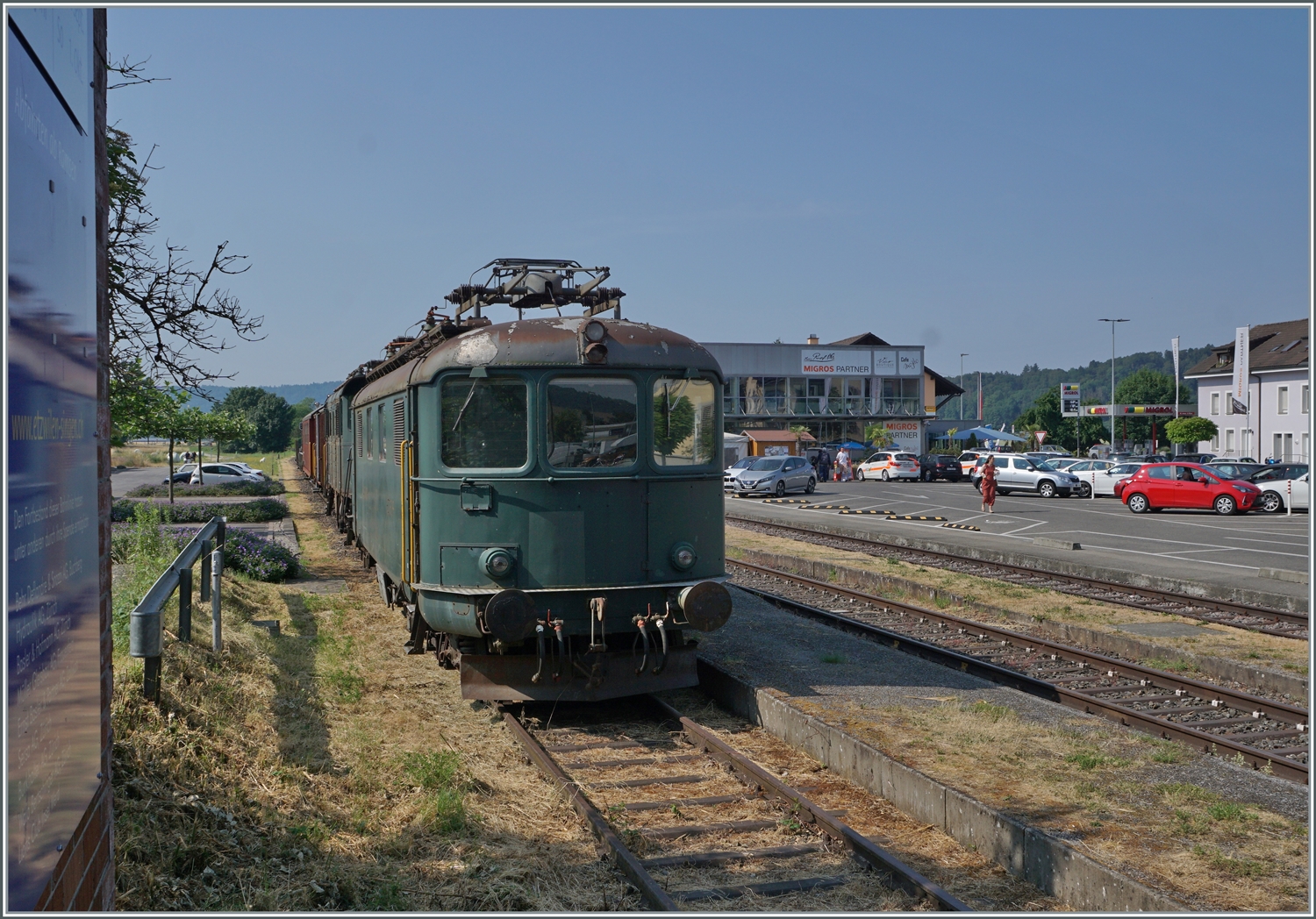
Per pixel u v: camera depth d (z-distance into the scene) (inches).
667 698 372.5
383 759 283.0
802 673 369.7
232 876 196.9
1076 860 202.4
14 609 96.1
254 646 398.9
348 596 564.7
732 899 202.1
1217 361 2427.4
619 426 338.6
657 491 339.9
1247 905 186.2
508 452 331.0
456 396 331.9
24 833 99.7
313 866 207.3
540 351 331.0
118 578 458.3
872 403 2667.3
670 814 251.4
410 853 221.3
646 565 337.4
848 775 282.0
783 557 773.3
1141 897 187.8
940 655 427.5
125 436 619.2
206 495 1467.8
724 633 451.2
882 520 1095.0
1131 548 822.5
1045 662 433.4
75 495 124.3
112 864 154.4
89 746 132.0
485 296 415.8
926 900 198.8
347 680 364.2
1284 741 325.4
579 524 330.3
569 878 213.9
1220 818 228.5
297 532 932.0
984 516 1161.4
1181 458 1769.2
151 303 509.4
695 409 351.6
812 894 205.0
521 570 327.6
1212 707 365.7
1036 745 283.6
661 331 352.5
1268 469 1196.5
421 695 362.6
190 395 559.5
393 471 398.0
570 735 323.9
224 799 228.4
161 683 284.8
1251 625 489.1
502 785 273.3
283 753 276.1
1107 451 2410.2
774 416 2596.0
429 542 335.0
